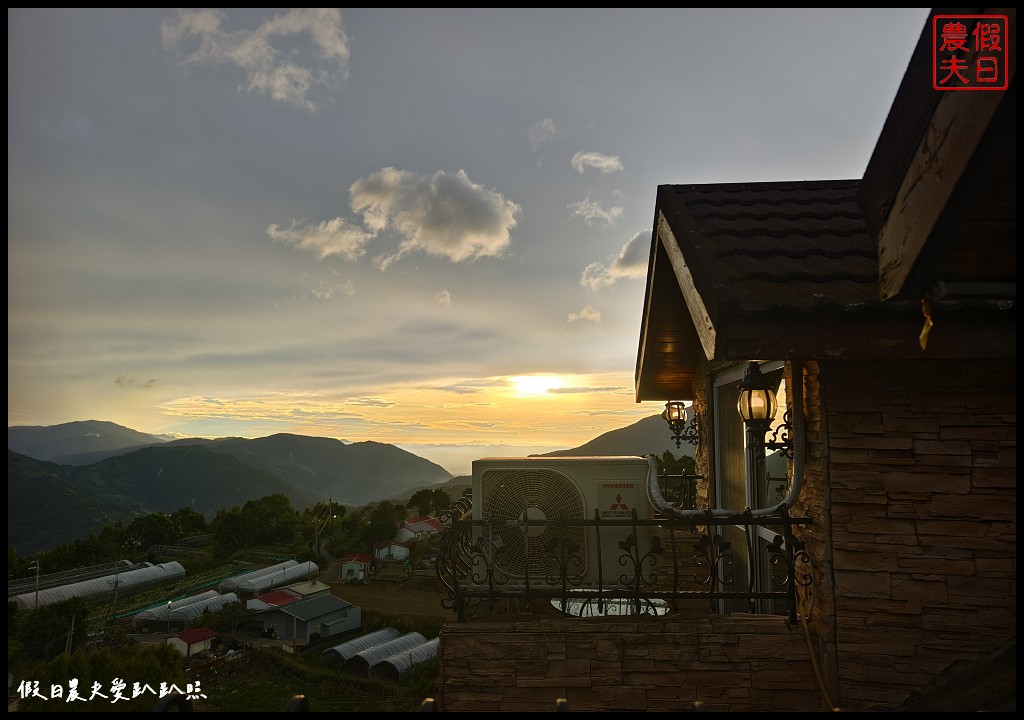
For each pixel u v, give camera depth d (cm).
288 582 4672
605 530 481
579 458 491
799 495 435
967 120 221
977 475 378
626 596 421
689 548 744
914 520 379
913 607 372
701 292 389
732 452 722
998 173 224
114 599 4428
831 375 393
